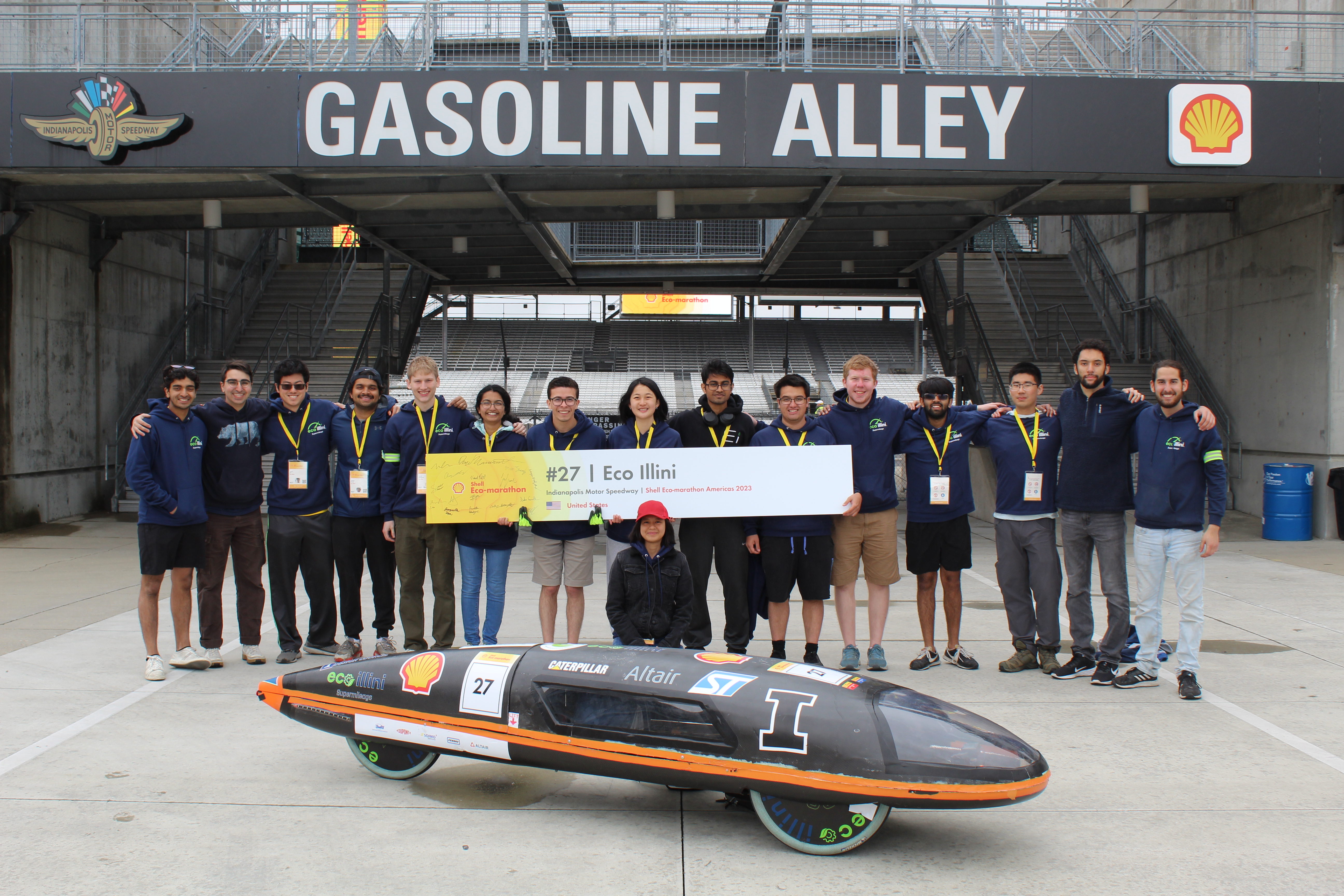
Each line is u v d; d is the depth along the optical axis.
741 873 3.26
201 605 5.93
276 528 6.03
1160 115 10.00
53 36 13.38
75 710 5.04
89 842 3.45
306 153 9.84
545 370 51.66
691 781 3.45
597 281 18.72
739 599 5.82
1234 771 4.23
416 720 3.86
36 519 13.61
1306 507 12.16
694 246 20.02
